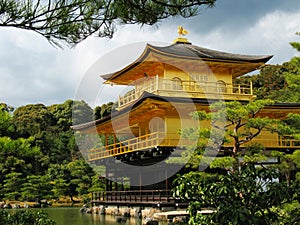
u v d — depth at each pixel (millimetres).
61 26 7617
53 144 63594
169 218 23719
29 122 69188
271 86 56531
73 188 52562
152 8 8289
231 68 33281
